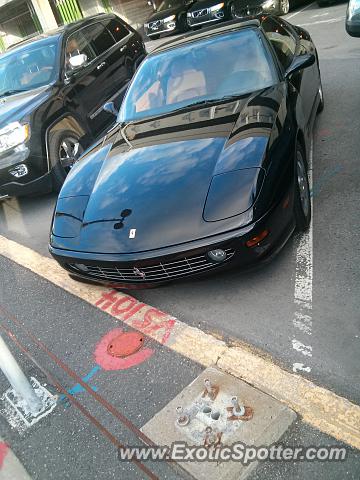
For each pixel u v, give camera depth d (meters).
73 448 2.48
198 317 3.11
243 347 2.77
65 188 3.73
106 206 3.21
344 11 10.09
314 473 2.03
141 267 2.94
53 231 3.43
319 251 3.34
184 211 2.89
